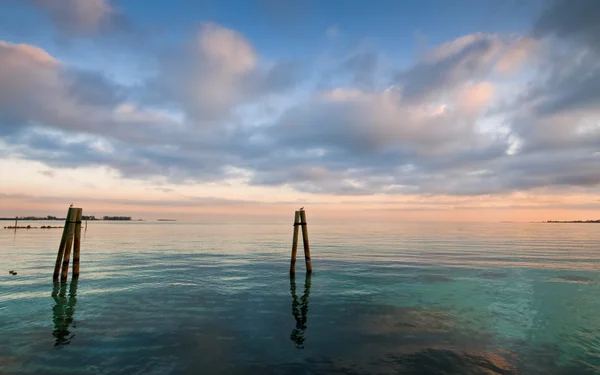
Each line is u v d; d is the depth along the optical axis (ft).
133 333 31.50
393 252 103.50
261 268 71.10
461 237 192.85
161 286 52.54
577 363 25.91
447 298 45.68
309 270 62.90
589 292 49.49
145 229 348.59
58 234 221.05
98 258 87.51
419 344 29.30
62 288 50.60
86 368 24.27
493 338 30.91
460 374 23.80
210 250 111.24
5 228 329.93
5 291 48.44
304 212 63.31
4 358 25.89
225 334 31.45
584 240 173.37
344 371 24.04
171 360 25.68
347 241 155.22
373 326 34.06
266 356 26.55
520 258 88.43
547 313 38.99
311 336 31.14
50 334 31.14
